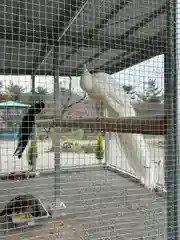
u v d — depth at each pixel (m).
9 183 3.92
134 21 2.40
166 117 1.50
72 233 2.76
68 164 4.77
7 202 3.29
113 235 2.59
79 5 2.42
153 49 1.87
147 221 2.57
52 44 3.13
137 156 2.18
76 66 3.46
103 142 5.01
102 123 2.34
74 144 4.76
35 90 3.89
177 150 1.42
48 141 4.13
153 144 2.00
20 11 2.44
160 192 1.88
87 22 2.70
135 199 3.07
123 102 2.57
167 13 1.49
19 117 3.71
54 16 2.64
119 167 4.23
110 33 2.72
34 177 4.14
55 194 3.77
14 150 3.78
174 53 1.43
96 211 3.27
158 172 1.86
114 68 2.94
